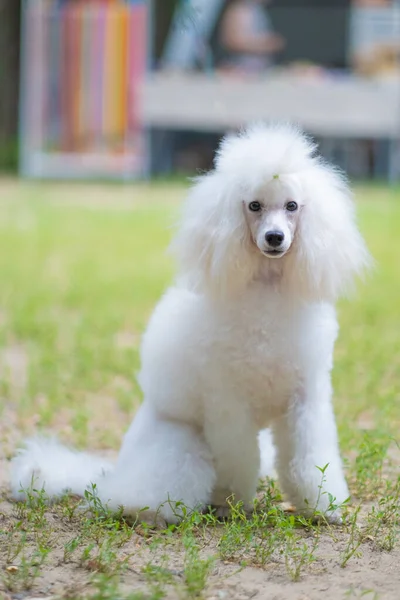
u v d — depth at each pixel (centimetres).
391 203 2108
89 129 2542
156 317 526
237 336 490
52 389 794
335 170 527
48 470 545
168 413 517
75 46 2484
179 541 464
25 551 457
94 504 501
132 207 2070
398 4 2559
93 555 450
